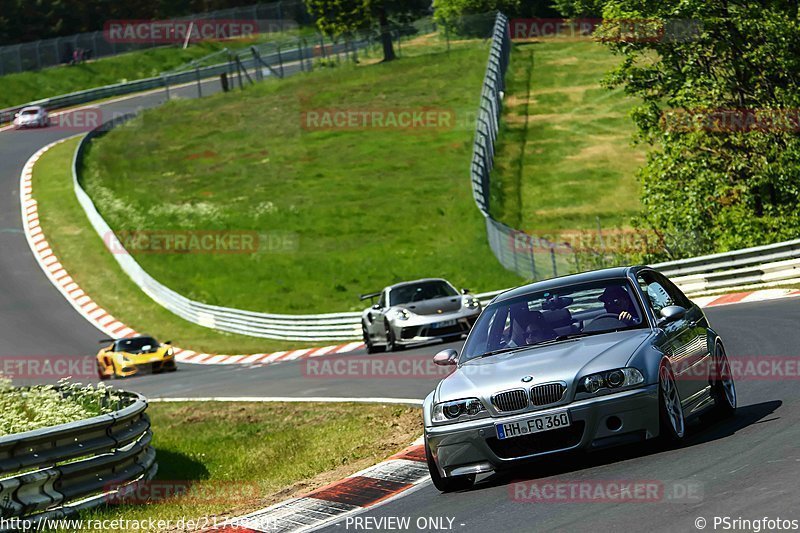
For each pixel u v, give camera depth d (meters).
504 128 174.88
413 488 25.42
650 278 26.59
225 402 55.53
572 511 19.23
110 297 120.44
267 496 29.12
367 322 69.25
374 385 51.81
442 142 175.25
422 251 125.56
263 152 180.50
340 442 37.47
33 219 150.75
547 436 22.11
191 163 177.88
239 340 100.88
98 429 31.58
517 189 144.62
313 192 155.88
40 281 127.50
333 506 24.98
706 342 26.41
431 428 23.16
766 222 75.69
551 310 25.47
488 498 22.08
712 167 78.62
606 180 143.50
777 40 75.12
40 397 41.16
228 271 126.38
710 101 77.06
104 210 151.25
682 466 21.20
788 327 43.62
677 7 77.94
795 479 18.38
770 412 26.20
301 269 124.62
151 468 35.75
